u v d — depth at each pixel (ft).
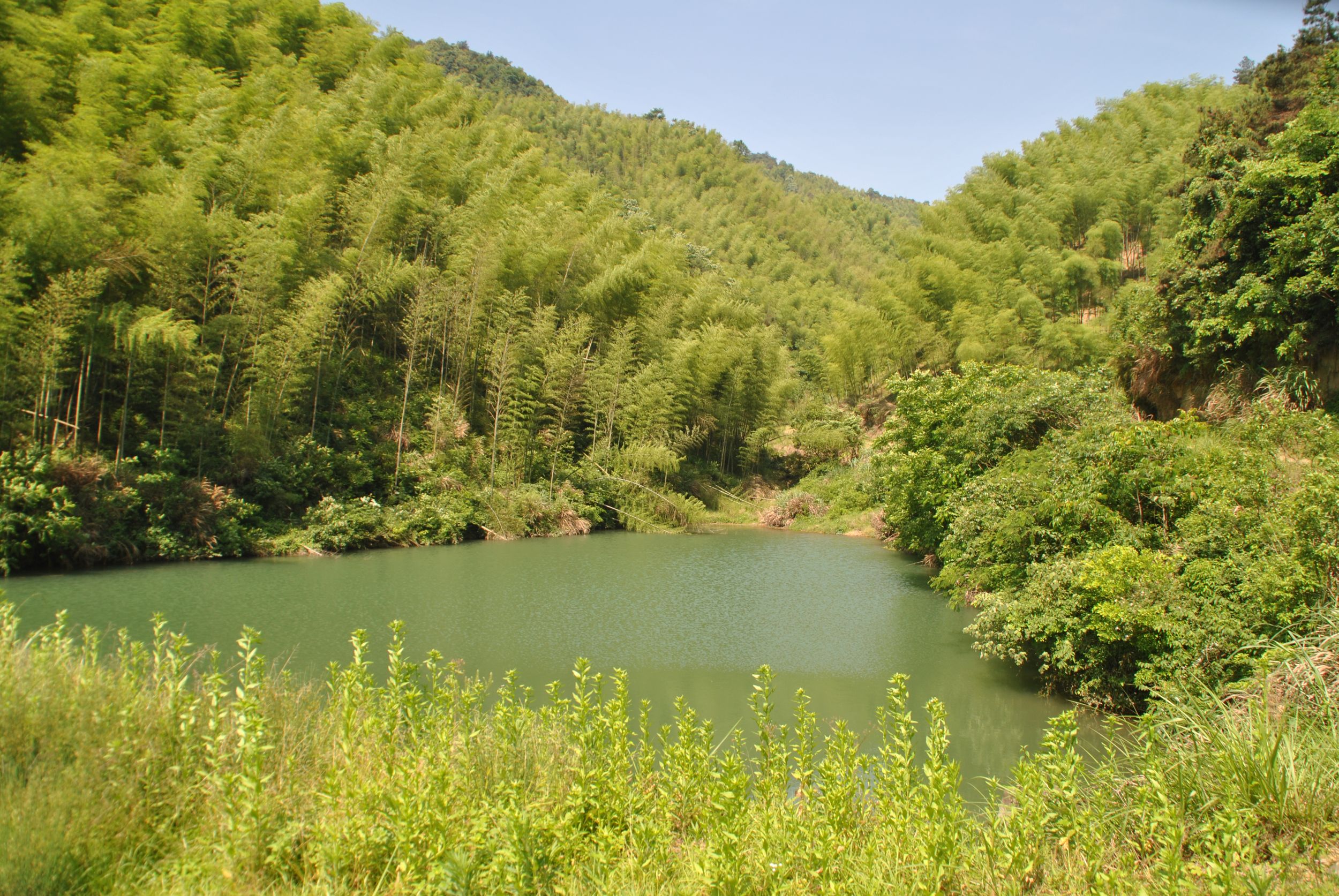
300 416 72.13
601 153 301.84
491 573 56.03
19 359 47.91
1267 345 46.50
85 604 39.81
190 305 59.57
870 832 13.35
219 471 59.21
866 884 11.21
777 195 283.18
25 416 48.93
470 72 344.69
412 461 76.07
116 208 56.80
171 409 55.67
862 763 15.51
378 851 11.16
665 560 65.77
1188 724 18.12
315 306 64.03
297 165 78.43
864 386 127.24
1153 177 131.54
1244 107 64.13
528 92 353.31
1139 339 57.00
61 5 82.33
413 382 85.97
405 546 68.85
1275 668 20.47
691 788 14.51
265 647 33.37
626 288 99.86
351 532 63.82
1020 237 136.98
